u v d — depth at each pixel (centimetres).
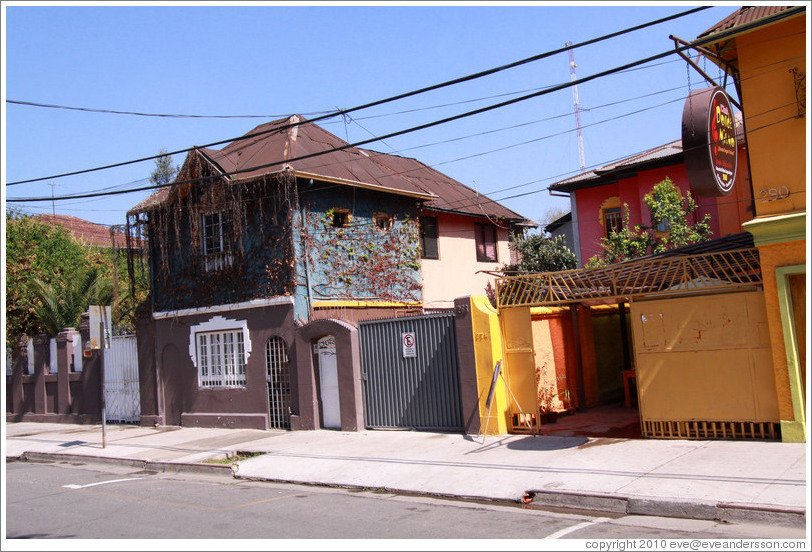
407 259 2020
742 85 1078
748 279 1147
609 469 980
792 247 1019
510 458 1116
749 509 754
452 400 1401
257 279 1708
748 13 1076
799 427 1012
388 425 1492
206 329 1817
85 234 4559
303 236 1683
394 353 1490
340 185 1780
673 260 1177
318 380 1608
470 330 1339
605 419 1459
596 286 1325
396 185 1980
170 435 1741
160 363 1939
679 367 1134
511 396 1330
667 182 1889
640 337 1174
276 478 1186
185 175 1825
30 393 2406
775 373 1037
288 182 1650
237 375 1766
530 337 1307
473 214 2369
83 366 2216
